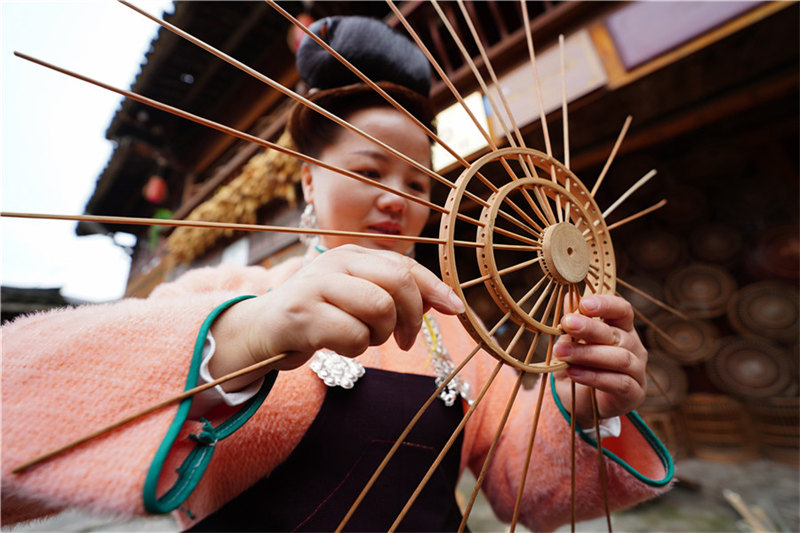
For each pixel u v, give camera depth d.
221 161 4.39
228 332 0.31
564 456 0.56
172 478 0.28
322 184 0.57
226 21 3.40
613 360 0.40
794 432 2.46
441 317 0.69
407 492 0.46
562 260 0.39
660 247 3.13
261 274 0.64
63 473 0.24
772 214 2.84
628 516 1.97
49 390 0.26
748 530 1.70
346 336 0.27
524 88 1.52
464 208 2.26
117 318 0.31
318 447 0.43
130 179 5.89
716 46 1.35
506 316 0.36
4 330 0.30
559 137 1.87
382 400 0.48
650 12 1.30
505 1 1.97
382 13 2.65
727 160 2.87
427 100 0.66
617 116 1.76
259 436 0.40
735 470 2.41
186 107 4.37
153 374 0.29
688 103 1.73
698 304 2.97
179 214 3.22
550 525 0.64
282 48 3.58
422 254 2.43
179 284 0.58
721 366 2.83
